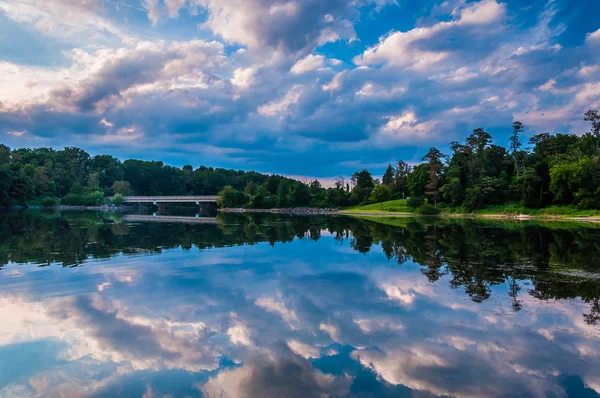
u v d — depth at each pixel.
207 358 8.77
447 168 100.75
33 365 8.34
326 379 7.77
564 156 77.56
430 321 11.44
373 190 127.50
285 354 9.01
